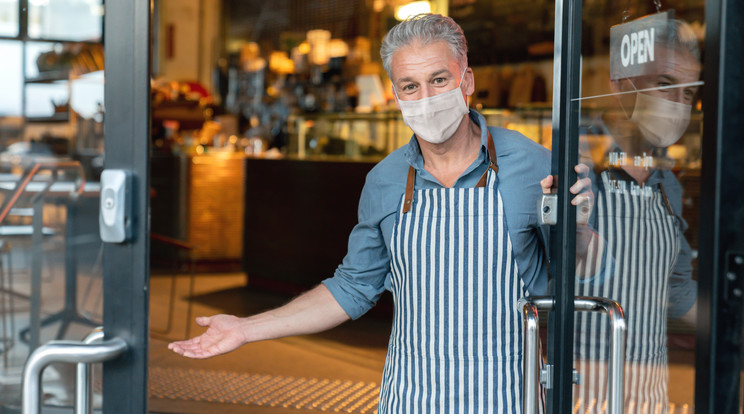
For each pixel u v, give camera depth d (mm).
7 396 3299
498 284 1841
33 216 3375
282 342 4875
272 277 6703
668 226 1453
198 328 5160
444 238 1852
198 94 8391
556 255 1663
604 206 1623
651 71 1488
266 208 6738
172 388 3873
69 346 1487
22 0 3463
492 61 7566
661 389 1487
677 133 1422
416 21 1796
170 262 7359
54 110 3502
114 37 1548
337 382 4062
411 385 1905
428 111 1783
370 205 1967
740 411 1324
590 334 1705
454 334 1858
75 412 1506
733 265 1325
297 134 7367
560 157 1646
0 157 3436
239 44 10211
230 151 7934
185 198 7312
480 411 1853
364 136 6637
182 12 10016
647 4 1491
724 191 1324
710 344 1342
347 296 2021
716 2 1320
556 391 1678
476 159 1860
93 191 3416
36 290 3354
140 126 1545
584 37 1630
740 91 1316
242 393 3832
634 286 1545
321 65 8281
